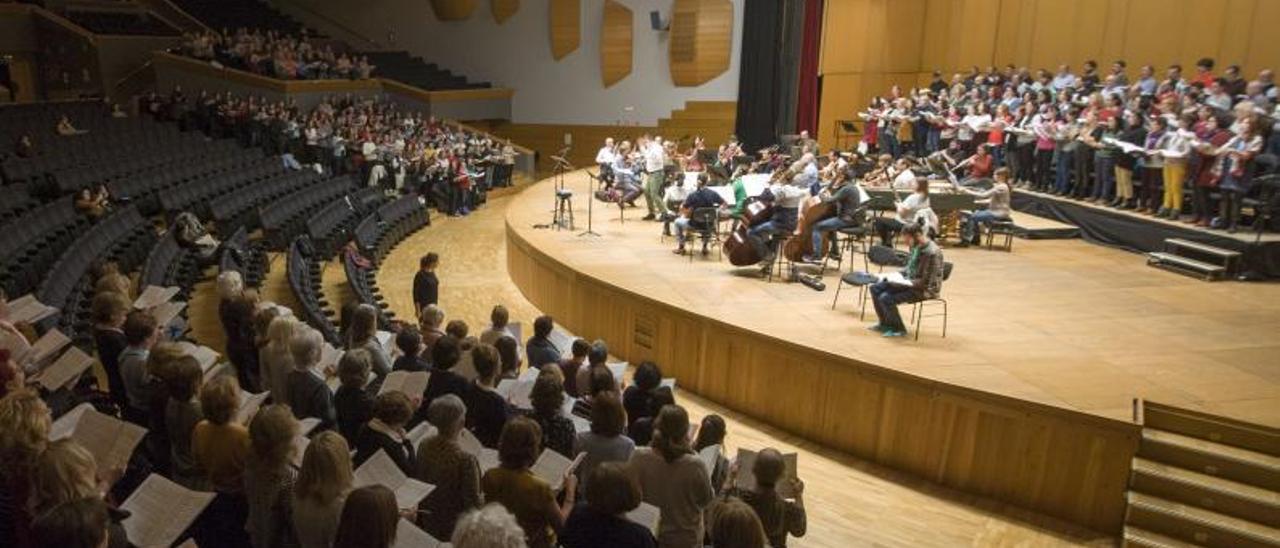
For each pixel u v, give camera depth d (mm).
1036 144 13914
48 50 22750
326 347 5680
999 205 12344
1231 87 11914
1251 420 6473
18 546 3080
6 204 11211
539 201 16031
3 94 21625
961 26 19391
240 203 13750
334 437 3070
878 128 17609
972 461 7121
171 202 12938
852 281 8336
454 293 12523
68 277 8422
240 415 4266
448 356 4820
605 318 10086
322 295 10867
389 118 21859
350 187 17000
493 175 22234
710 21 24125
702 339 8812
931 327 8602
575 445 4273
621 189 14984
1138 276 10867
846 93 21469
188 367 3943
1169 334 8539
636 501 3100
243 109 19766
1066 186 13570
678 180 12898
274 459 3229
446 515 3656
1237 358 7871
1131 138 12172
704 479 3826
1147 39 15383
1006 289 10141
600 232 13039
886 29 20594
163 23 25156
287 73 22234
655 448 3869
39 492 2707
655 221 14172
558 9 25344
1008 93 14844
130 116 19344
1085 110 13148
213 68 22484
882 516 6664
